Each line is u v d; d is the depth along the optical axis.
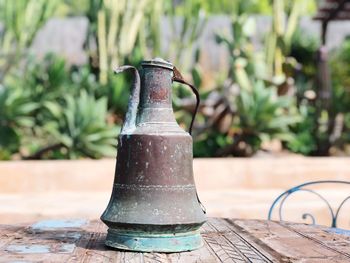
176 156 1.35
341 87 6.20
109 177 4.00
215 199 3.40
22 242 1.42
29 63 5.61
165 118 1.37
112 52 5.18
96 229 1.60
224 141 5.27
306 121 5.68
